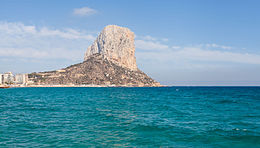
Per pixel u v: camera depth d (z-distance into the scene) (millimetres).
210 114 32875
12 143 16516
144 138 18312
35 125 23578
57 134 19406
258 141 17500
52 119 27766
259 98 73750
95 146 15891
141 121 26500
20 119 27641
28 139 17672
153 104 50656
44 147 15555
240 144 16703
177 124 24516
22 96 86188
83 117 29594
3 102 55188
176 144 16609
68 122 25594
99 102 56750
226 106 45062
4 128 21938
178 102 56750
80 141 17188
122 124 24406
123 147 15734
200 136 18969
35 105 47156
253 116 30703
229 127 22812
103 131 20812
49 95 95938
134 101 60750
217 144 16703
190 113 34125
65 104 50062
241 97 81125
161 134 19719
